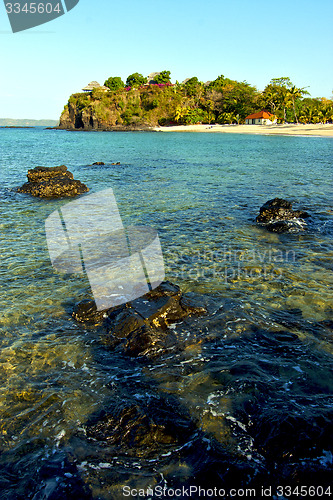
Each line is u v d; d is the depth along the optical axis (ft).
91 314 17.75
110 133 316.40
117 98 368.27
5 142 178.91
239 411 11.91
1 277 22.81
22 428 11.42
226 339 16.02
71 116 433.07
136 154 113.29
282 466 9.90
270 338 16.12
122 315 16.85
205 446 10.64
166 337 15.89
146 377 13.69
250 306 18.86
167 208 41.24
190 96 393.50
